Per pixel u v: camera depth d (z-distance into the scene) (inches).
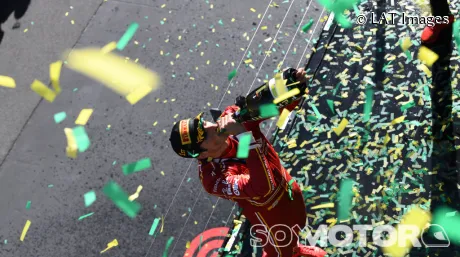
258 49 273.6
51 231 242.8
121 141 261.6
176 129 153.9
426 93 232.8
